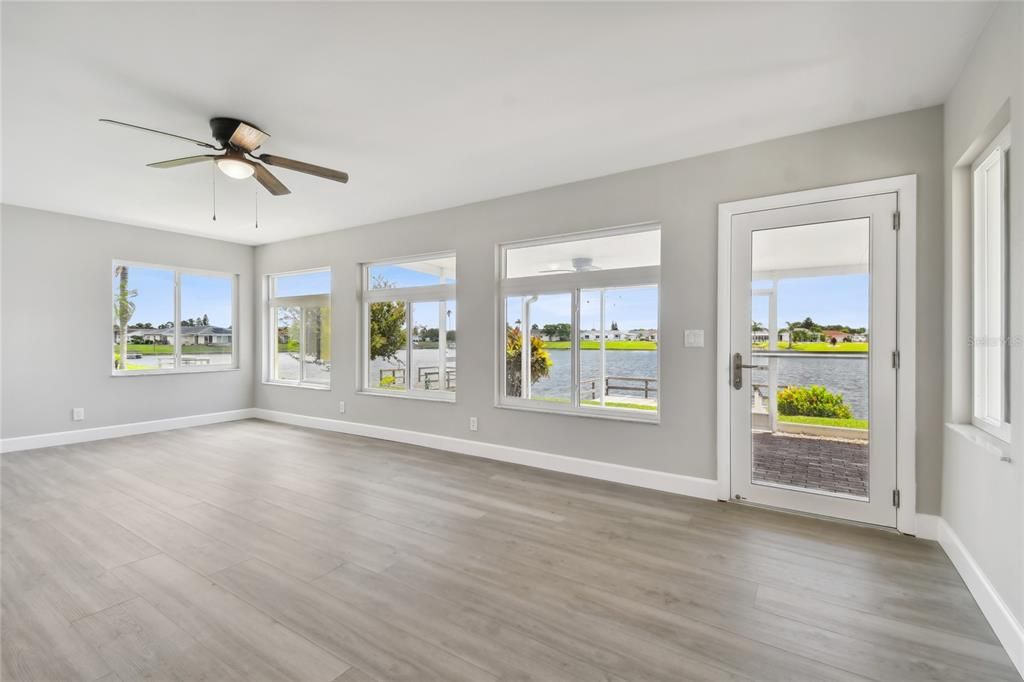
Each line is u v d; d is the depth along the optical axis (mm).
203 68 2305
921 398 2729
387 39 2094
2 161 3471
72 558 2475
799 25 2012
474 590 2184
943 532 2590
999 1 1854
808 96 2605
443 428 4863
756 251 3229
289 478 3875
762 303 3213
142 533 2791
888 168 2814
